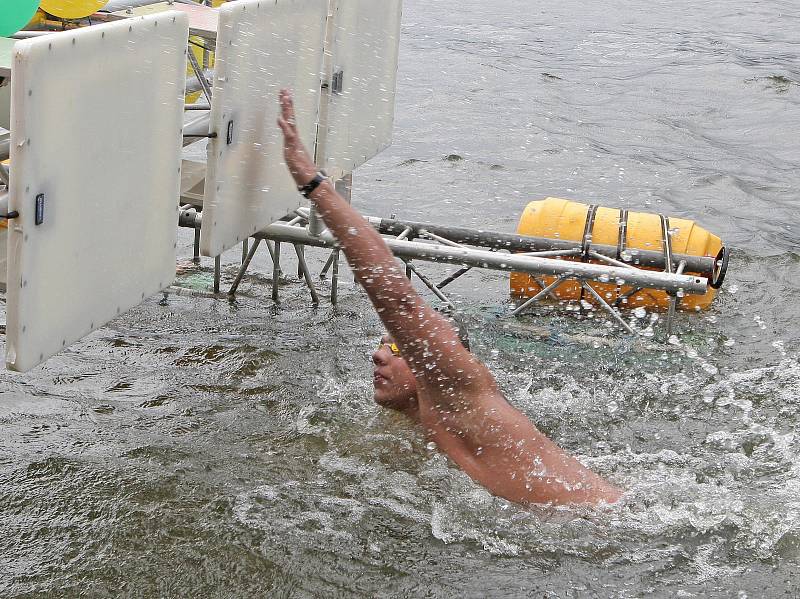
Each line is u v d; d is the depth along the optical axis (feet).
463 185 29.94
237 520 12.55
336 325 19.66
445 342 13.09
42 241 11.74
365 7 18.01
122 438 14.44
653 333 19.99
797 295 22.36
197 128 17.35
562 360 18.47
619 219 21.66
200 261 23.16
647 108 41.19
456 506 12.87
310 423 15.10
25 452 13.91
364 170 30.83
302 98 16.94
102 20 18.15
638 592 11.41
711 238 21.66
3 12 14.67
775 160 34.50
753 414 16.22
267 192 16.79
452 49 51.67
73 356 17.13
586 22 62.03
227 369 17.08
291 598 11.21
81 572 11.48
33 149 11.21
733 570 11.80
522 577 11.64
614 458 14.43
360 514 12.73
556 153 33.88
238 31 14.42
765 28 61.82
